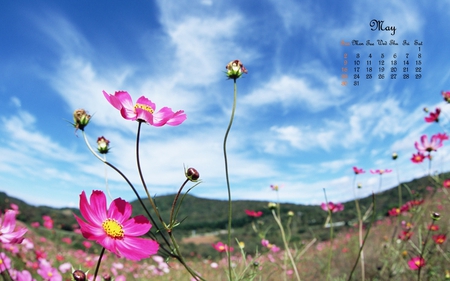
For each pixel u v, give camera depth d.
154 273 1.19
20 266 0.70
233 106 0.30
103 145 0.31
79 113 0.27
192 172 0.26
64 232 1.75
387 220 1.40
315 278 0.91
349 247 1.19
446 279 0.61
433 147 0.74
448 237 0.77
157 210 0.26
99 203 0.25
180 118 0.29
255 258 0.40
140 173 0.26
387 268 0.73
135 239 0.24
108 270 1.09
